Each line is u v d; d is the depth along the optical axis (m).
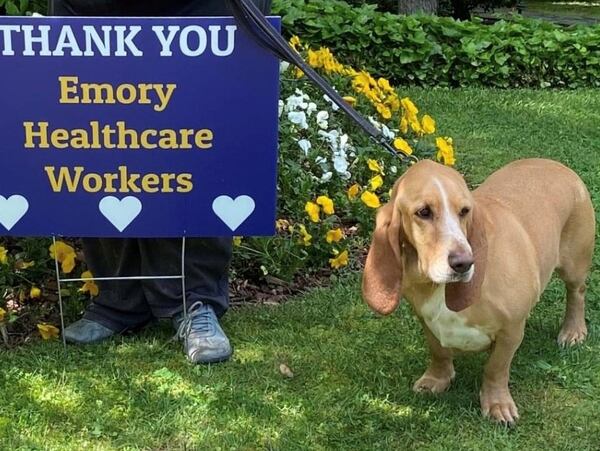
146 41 1.70
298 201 2.37
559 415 1.67
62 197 1.79
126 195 1.79
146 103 1.73
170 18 1.68
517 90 4.88
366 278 1.55
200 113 1.74
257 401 1.70
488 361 1.65
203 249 1.91
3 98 1.72
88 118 1.74
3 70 1.70
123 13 1.79
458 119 4.11
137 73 1.71
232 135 1.76
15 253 2.16
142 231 1.81
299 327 2.02
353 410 1.68
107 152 1.76
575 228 1.85
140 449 1.55
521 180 1.78
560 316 2.10
